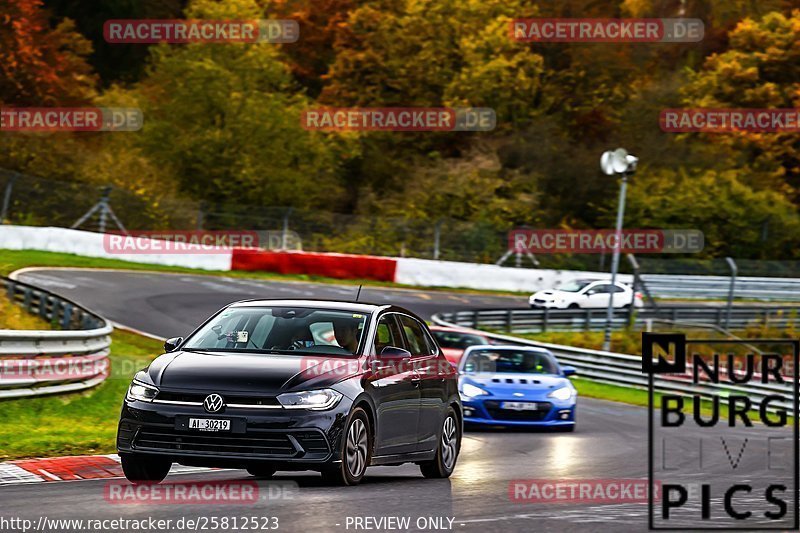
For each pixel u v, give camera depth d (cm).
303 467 3391
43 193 17400
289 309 3850
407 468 4653
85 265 14525
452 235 19612
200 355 3606
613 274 12369
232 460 3338
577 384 10956
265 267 16300
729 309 15412
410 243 19275
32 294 9606
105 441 4697
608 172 12200
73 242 15350
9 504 3008
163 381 3438
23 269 13212
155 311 11475
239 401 3369
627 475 4409
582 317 14688
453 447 4319
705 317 15288
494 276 17862
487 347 7356
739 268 18438
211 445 3341
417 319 4266
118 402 6291
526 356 7300
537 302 16238
